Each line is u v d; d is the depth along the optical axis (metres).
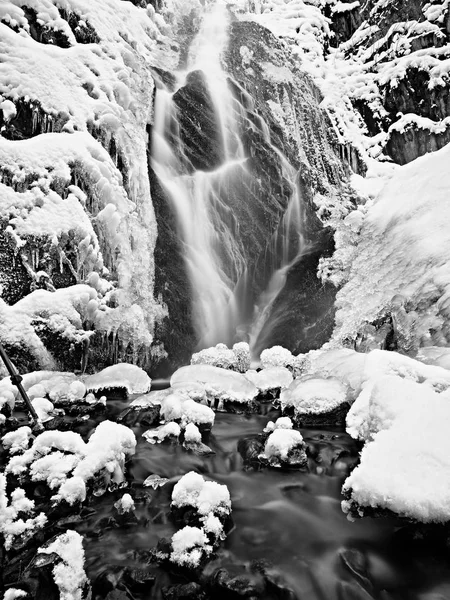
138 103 7.31
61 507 2.47
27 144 5.47
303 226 9.08
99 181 5.89
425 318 5.29
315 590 1.94
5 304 4.91
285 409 4.31
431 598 1.88
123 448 3.04
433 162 7.79
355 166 9.79
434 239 6.16
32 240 5.18
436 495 2.12
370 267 7.36
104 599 1.89
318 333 7.48
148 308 6.43
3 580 1.89
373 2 11.70
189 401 3.99
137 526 2.43
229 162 8.62
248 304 8.63
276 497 2.82
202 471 3.19
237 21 10.66
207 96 8.62
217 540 2.23
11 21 6.24
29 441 3.28
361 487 2.31
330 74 11.04
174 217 7.55
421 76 9.41
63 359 5.18
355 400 3.83
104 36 7.34
